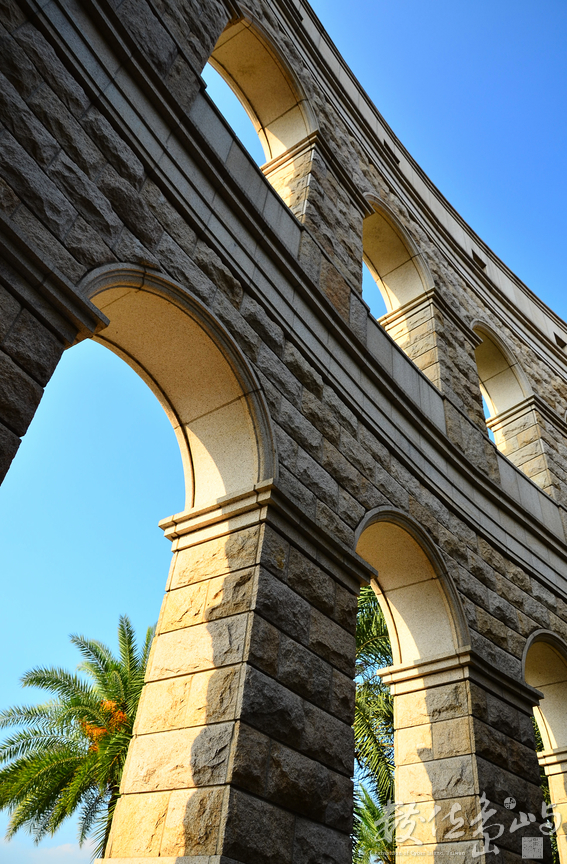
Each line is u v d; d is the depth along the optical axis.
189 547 6.15
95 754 15.88
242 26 9.75
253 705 4.88
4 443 3.77
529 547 11.26
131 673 17.91
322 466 6.99
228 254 6.59
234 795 4.45
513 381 15.77
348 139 12.03
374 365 8.70
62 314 4.32
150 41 6.34
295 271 7.64
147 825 4.70
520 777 8.15
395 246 13.18
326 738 5.46
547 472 14.19
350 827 5.34
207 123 7.04
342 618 6.25
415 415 9.37
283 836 4.71
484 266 17.31
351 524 7.11
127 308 5.83
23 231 4.33
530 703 9.07
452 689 8.18
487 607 9.36
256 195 7.66
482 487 10.55
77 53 5.24
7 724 17.73
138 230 5.49
